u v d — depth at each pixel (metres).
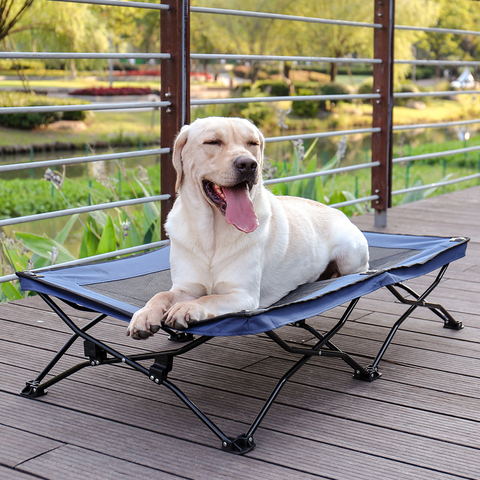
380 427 1.80
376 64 4.31
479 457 1.63
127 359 1.81
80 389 2.06
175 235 2.13
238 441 1.67
